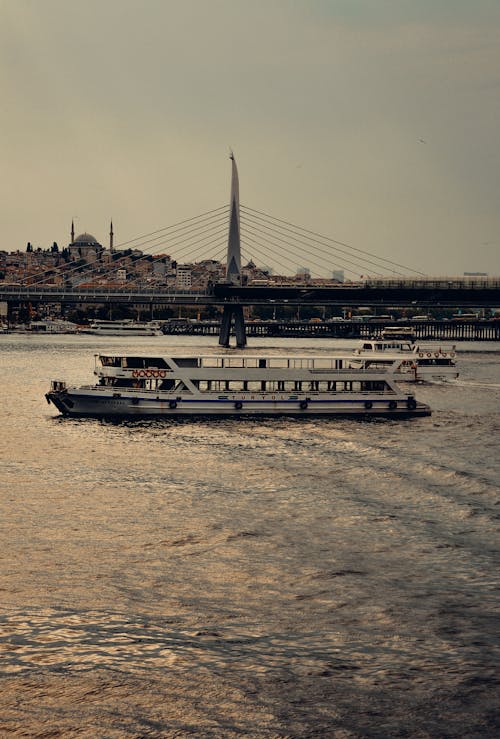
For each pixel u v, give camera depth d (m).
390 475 68.19
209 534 52.31
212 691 34.97
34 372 156.62
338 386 104.88
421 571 47.00
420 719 33.41
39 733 32.22
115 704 34.03
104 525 53.72
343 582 45.34
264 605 42.56
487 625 40.72
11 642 38.38
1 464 70.81
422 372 146.88
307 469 70.12
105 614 41.25
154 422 95.38
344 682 35.75
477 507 59.06
